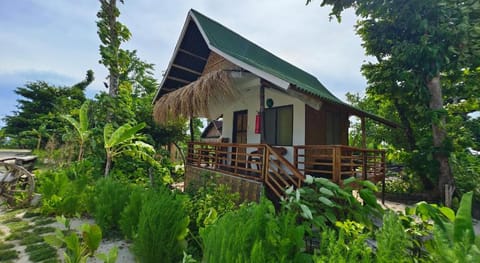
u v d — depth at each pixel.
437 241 1.76
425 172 8.94
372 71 10.19
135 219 4.19
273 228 2.20
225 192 5.14
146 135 11.46
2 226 5.15
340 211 3.46
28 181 6.97
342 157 5.04
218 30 8.76
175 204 3.73
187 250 3.58
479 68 8.65
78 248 3.17
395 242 1.72
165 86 10.07
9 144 21.92
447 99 10.35
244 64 6.04
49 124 18.09
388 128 11.82
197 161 8.24
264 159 5.40
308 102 5.78
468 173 8.84
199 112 6.39
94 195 5.57
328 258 1.72
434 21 7.91
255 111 8.30
